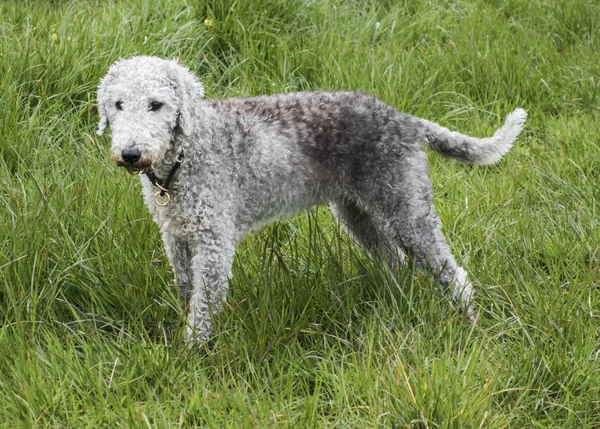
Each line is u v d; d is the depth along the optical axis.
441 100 9.05
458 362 5.14
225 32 9.11
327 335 5.72
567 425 5.05
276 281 6.15
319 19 9.75
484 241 6.85
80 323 5.56
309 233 6.47
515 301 5.99
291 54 8.99
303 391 5.29
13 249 5.98
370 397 5.00
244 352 5.41
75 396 5.05
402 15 10.40
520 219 6.99
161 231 6.11
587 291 6.22
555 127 8.72
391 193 6.10
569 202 7.38
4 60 7.88
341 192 6.27
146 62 5.50
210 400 5.01
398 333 5.48
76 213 6.49
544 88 9.37
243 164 5.84
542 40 10.13
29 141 7.36
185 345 5.46
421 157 6.20
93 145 7.68
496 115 8.92
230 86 8.73
